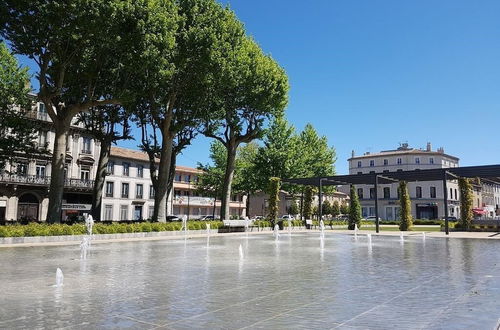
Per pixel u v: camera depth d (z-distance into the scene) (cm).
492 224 3522
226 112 3388
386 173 3391
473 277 953
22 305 649
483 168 2891
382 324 534
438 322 543
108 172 5350
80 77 2633
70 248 1828
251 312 603
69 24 2056
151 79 2569
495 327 516
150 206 6088
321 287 817
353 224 4112
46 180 4388
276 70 3325
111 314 589
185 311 609
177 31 2552
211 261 1304
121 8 2031
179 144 3538
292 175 4653
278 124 4684
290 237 2867
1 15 2050
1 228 1981
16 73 2916
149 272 1037
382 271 1063
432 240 2503
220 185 5572
